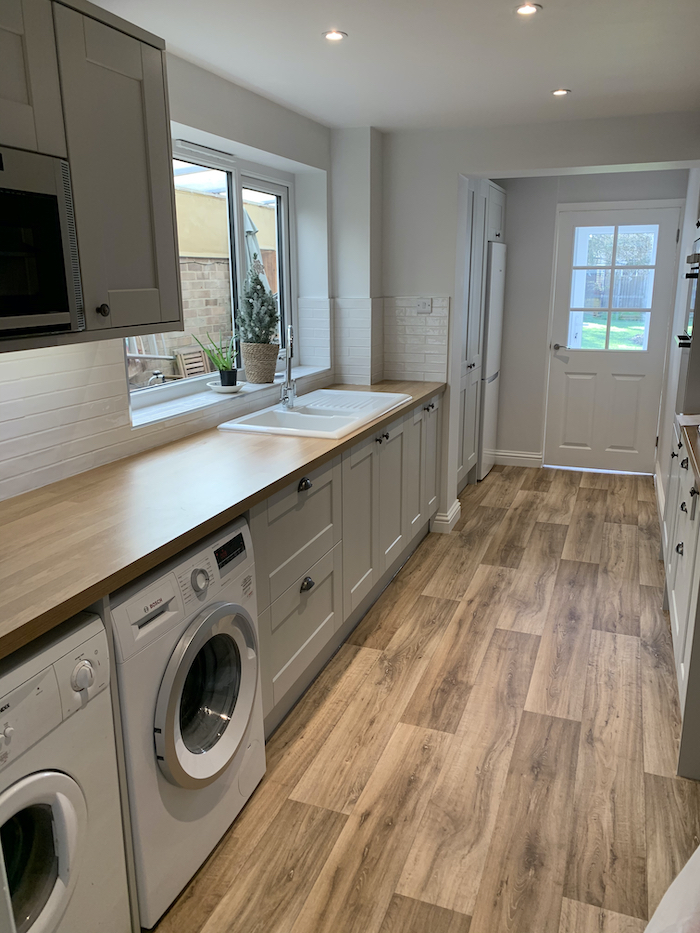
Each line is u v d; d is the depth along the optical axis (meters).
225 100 2.77
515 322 5.45
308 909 1.71
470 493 5.06
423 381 4.11
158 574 1.60
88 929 1.42
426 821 1.98
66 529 1.70
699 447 2.51
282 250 3.82
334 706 2.53
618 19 2.13
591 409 5.50
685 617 2.39
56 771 1.29
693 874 1.07
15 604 1.29
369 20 2.14
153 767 1.57
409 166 3.85
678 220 4.96
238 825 1.97
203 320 3.20
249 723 2.00
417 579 3.62
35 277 1.54
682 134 3.35
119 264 1.81
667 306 5.14
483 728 2.40
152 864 1.59
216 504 1.86
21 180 1.49
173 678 1.57
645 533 4.24
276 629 2.24
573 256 5.26
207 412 2.87
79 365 2.17
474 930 1.65
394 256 4.00
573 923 1.66
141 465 2.30
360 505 2.93
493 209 4.85
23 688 1.20
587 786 2.12
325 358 4.00
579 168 3.56
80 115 1.64
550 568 3.74
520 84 2.85
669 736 2.35
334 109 3.27
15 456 1.97
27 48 1.48
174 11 2.06
